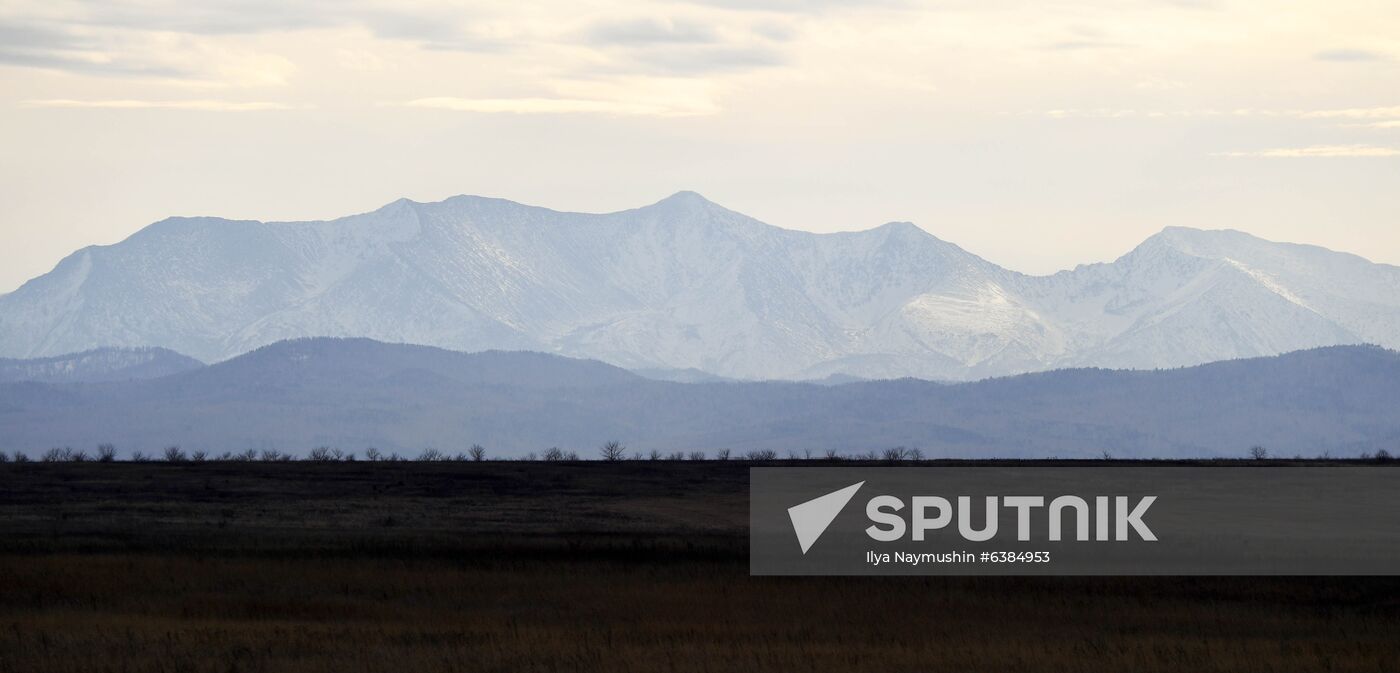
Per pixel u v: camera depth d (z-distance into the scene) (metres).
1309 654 130.25
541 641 131.75
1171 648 132.00
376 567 180.50
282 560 185.62
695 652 126.50
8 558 181.25
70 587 161.38
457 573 176.62
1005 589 171.88
